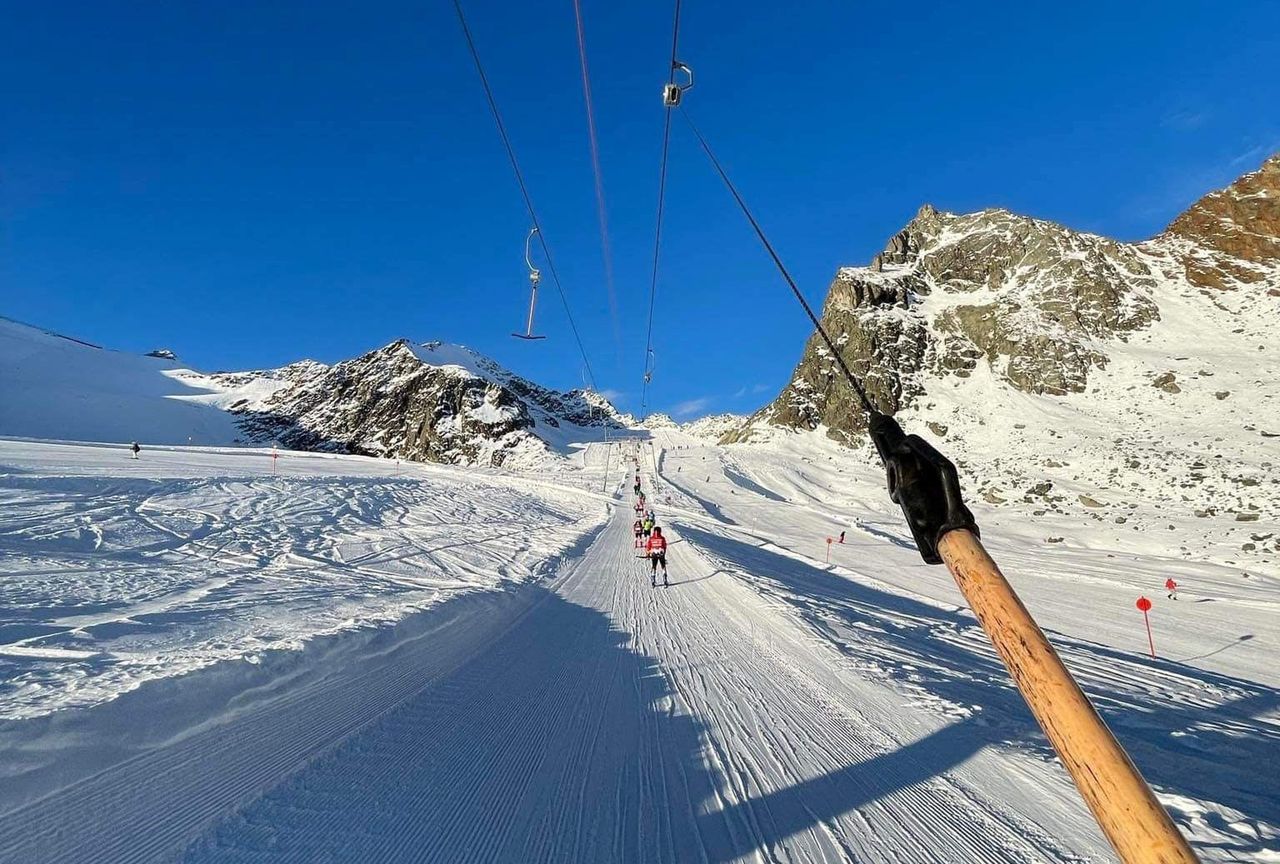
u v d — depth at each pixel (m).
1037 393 88.69
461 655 8.93
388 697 6.72
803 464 96.75
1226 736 7.29
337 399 171.62
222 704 5.60
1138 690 10.23
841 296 121.25
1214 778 5.76
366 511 31.92
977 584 0.86
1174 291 99.12
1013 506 61.00
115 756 4.56
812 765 5.46
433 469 74.31
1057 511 57.00
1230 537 42.03
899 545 43.75
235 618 9.31
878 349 109.44
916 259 133.50
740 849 4.09
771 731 6.34
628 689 7.82
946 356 105.69
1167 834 0.66
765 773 5.29
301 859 3.80
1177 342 88.75
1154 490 56.84
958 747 5.91
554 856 3.98
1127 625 20.95
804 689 7.91
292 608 10.47
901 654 10.69
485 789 4.86
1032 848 4.09
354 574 16.38
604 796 4.82
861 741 6.07
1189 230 109.75
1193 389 76.69
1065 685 0.78
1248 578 32.44
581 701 7.25
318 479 38.41
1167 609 23.91
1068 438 74.38
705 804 4.72
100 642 7.51
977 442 82.12
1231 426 66.12
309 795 4.55
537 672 8.48
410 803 4.56
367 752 5.34
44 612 9.60
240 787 4.55
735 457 101.81
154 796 4.28
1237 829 4.41
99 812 4.02
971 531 0.93
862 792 4.93
